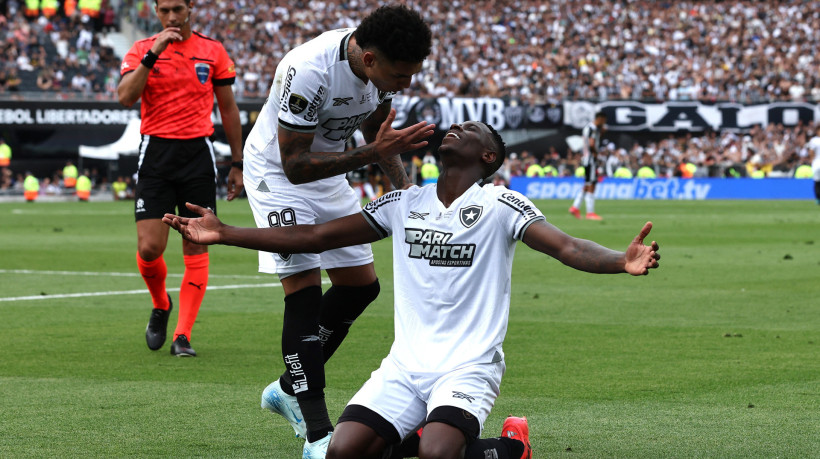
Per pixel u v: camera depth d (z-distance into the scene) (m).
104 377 6.46
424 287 3.94
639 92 44.94
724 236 19.61
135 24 47.16
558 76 46.09
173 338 7.48
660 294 10.90
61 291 11.21
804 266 13.88
